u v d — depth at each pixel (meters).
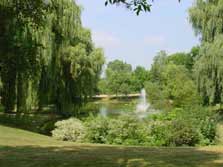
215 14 31.52
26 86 26.53
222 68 30.00
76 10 29.12
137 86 86.50
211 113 18.73
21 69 8.13
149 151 11.02
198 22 32.31
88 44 32.78
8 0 7.66
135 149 11.76
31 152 10.87
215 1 32.44
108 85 85.94
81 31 32.00
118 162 9.02
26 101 26.83
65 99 30.75
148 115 19.62
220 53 30.16
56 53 27.66
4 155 10.23
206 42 31.50
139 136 16.41
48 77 26.98
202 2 32.69
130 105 29.31
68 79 30.92
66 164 8.88
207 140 15.99
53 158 9.61
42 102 27.52
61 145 13.16
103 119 17.42
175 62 84.56
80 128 17.28
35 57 8.30
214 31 31.72
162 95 46.41
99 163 8.92
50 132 21.31
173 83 46.94
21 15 7.99
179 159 9.35
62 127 17.39
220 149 11.71
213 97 30.67
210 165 8.62
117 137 16.53
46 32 25.75
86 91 31.64
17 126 23.70
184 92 35.19
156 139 16.14
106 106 56.41
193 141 15.79
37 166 8.77
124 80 86.12
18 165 8.89
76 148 12.01
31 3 7.99
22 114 28.94
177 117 17.52
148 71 86.88
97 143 16.45
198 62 31.44
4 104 27.17
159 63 84.31
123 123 16.67
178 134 15.67
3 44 7.75
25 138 15.66
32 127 23.56
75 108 31.23
